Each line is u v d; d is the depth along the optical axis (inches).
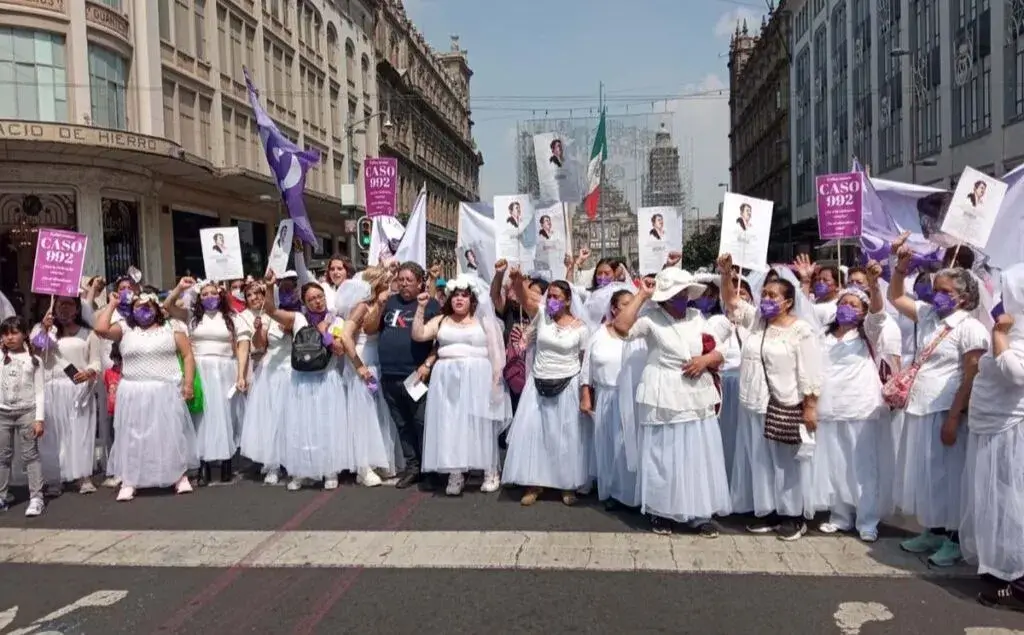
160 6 964.0
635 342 247.6
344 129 1676.9
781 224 2220.7
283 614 184.2
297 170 385.7
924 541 218.1
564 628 174.1
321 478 295.1
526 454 267.7
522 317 309.4
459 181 3115.2
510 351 293.7
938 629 170.7
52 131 764.6
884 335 233.9
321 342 285.7
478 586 197.0
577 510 261.3
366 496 281.9
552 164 319.3
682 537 231.3
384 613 183.3
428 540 230.7
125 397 285.9
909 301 225.3
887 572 202.4
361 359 299.9
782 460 227.8
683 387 227.0
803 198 1984.5
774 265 312.8
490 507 265.1
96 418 313.1
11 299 832.3
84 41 820.0
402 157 2123.5
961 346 201.3
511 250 327.0
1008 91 881.5
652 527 239.3
